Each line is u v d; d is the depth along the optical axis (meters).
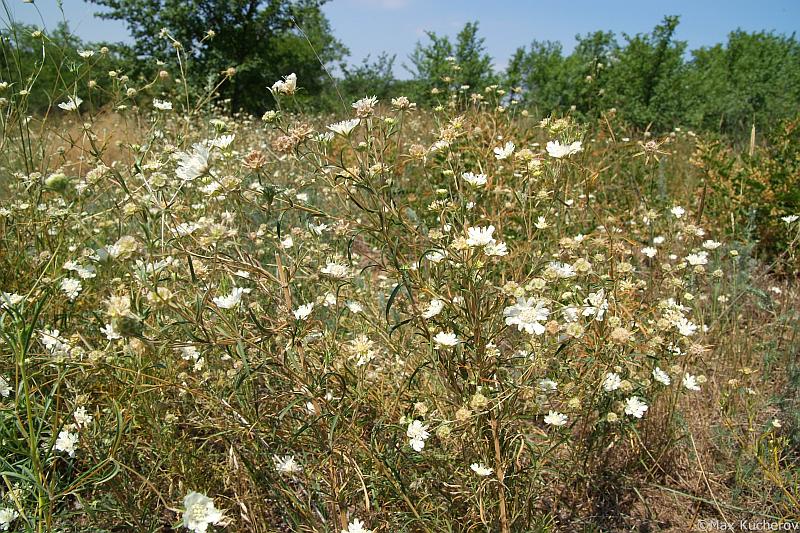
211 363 2.49
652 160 4.71
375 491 2.00
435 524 1.98
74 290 2.53
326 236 3.64
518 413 2.11
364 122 2.12
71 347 2.18
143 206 1.95
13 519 1.95
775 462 2.46
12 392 2.21
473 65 12.23
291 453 2.15
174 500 2.18
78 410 2.15
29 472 1.78
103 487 2.16
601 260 2.75
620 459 2.76
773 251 5.13
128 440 2.20
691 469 2.75
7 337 1.77
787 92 15.77
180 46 3.56
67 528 2.04
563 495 2.53
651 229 4.16
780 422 2.98
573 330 2.16
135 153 3.02
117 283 2.47
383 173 2.06
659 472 2.74
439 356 2.14
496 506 2.08
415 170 4.79
